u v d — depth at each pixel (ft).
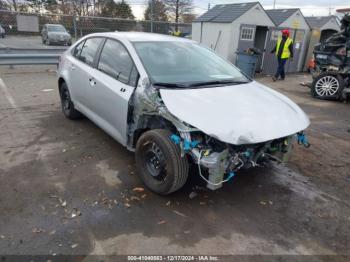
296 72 52.47
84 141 15.44
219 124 9.41
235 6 44.55
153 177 11.07
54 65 39.14
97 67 14.35
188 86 11.60
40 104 21.71
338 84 28.30
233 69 14.62
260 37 46.03
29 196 10.67
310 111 25.04
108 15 109.09
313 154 15.76
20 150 14.11
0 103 21.54
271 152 11.00
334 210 10.94
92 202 10.52
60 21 45.16
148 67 11.96
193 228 9.54
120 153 14.26
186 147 9.52
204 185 11.91
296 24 48.73
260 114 10.45
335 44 29.14
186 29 55.67
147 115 11.09
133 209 10.27
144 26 47.47
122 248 8.57
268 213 10.55
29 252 8.25
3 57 32.40
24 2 110.73
